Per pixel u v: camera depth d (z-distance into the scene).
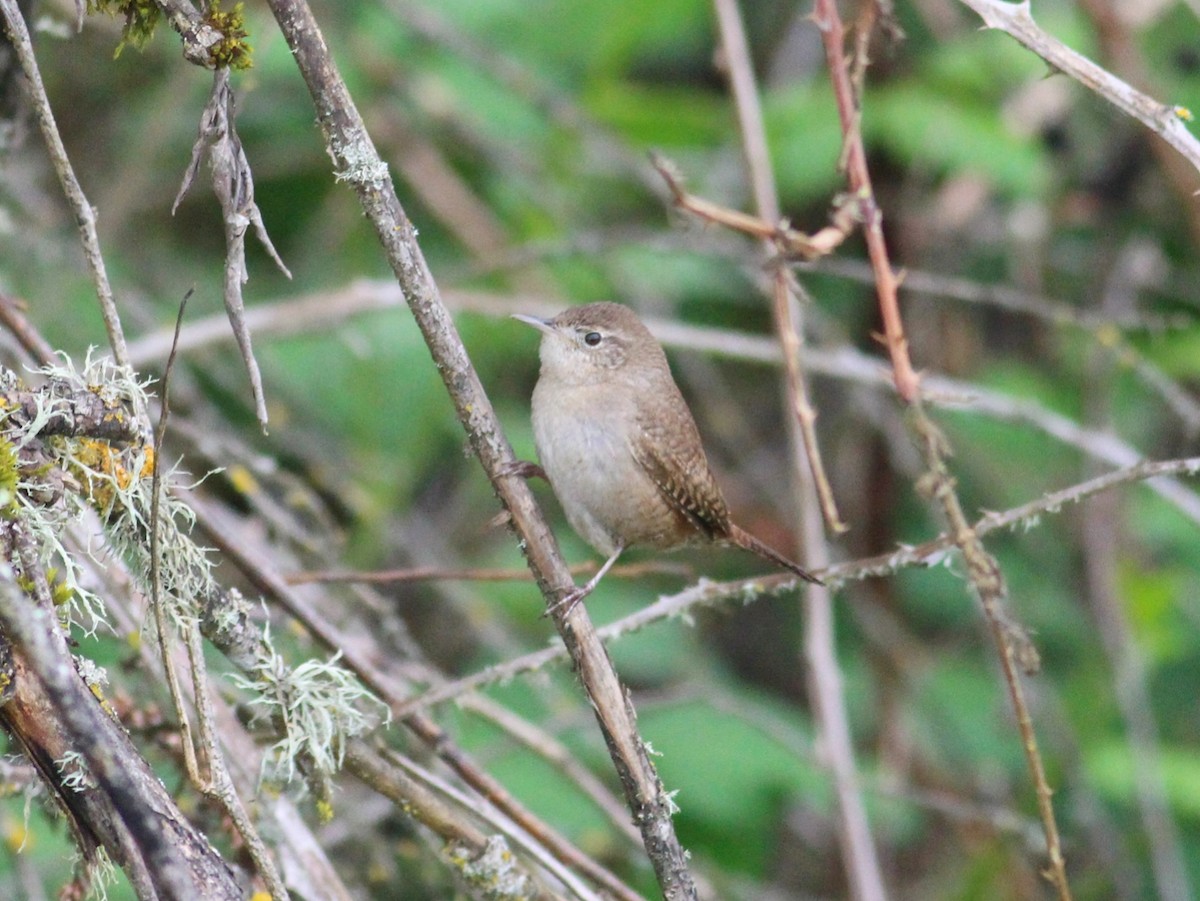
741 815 10.38
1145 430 12.33
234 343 9.89
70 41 11.17
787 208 12.04
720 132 12.09
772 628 13.21
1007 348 12.83
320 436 10.62
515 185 12.38
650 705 9.69
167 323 10.49
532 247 10.52
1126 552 11.85
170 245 11.80
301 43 4.89
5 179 8.53
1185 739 11.65
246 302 11.48
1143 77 10.90
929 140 10.93
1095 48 11.59
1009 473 12.15
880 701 11.97
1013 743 11.71
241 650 5.40
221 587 5.43
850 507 12.14
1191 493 10.55
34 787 5.72
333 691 5.50
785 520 12.60
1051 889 10.97
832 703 8.99
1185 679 11.95
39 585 4.32
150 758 6.37
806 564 9.18
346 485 10.27
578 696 10.50
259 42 9.88
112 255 10.90
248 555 6.32
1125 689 10.61
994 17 5.49
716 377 12.68
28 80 4.97
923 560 6.23
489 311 9.89
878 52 11.37
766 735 10.80
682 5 12.38
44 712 4.05
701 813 10.41
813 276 12.45
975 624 12.49
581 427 7.89
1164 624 11.20
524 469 5.58
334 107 4.94
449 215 11.77
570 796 9.68
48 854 8.00
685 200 5.20
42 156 11.34
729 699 10.15
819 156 11.30
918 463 11.84
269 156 11.73
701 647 12.17
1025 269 12.05
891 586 11.99
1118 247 12.20
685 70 13.84
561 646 6.54
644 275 12.42
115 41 11.18
